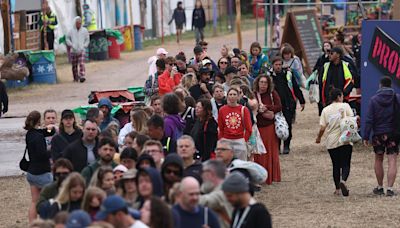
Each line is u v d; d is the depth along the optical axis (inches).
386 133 1268.5
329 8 3735.2
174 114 1082.7
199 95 1432.1
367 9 3120.1
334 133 1270.9
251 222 735.1
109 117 1242.0
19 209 1286.9
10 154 1707.7
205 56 1775.3
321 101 1688.0
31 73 2839.6
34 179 1091.9
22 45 3346.5
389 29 1626.5
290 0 4249.5
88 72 3120.1
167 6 4724.4
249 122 1253.1
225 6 5679.1
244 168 906.1
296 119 2069.4
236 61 1685.5
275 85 1595.7
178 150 880.9
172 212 690.2
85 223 652.7
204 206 742.5
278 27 3011.8
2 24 2977.4
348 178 1421.0
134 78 2928.2
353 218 1159.0
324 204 1245.7
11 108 2322.8
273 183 1398.9
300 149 1697.8
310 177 1440.7
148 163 823.7
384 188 1333.7
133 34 3905.0
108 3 4055.1
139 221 682.2
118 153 978.1
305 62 2623.0
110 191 804.6
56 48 3686.0
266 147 1384.1
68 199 812.6
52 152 1045.8
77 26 2861.7
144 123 1096.2
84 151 989.2
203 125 1211.9
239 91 1273.4
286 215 1186.0
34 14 3506.4
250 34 4448.8
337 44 2021.4
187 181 712.4
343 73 1640.0
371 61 1649.9
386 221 1139.9
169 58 1549.0
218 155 930.7
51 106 2329.0
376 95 1274.6
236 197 733.9
